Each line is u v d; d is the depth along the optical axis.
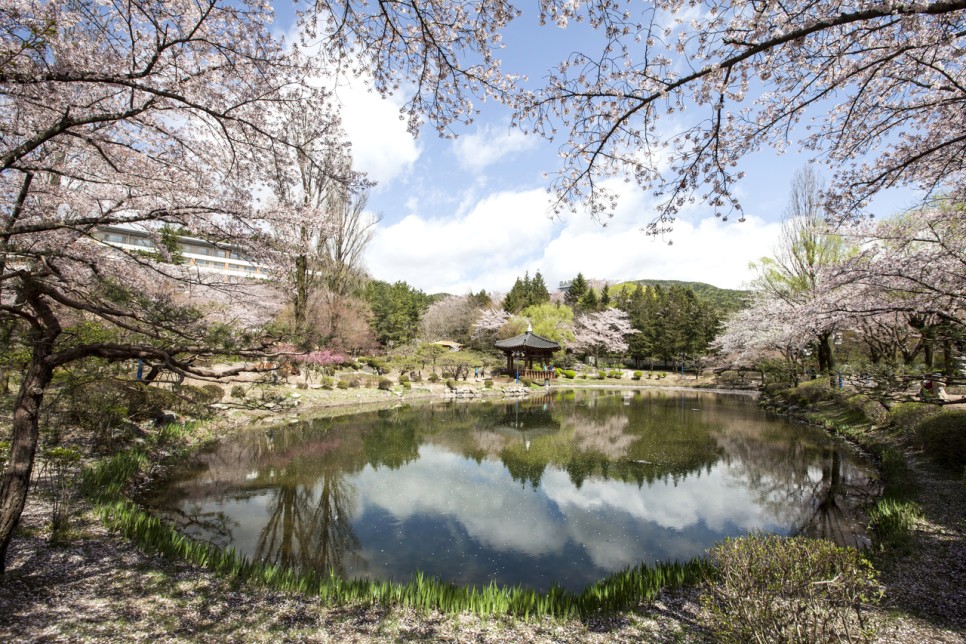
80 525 4.81
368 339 27.66
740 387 31.59
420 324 46.75
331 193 17.22
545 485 8.41
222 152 5.21
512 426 15.08
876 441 10.31
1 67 2.91
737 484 8.43
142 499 6.89
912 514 5.47
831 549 2.99
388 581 4.59
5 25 3.10
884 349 15.82
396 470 9.28
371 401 20.30
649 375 39.22
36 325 3.99
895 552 4.64
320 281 18.27
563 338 38.97
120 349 3.61
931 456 7.94
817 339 15.66
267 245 5.66
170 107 4.41
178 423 10.44
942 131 5.01
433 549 5.58
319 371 20.69
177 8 3.78
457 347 45.38
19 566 3.81
